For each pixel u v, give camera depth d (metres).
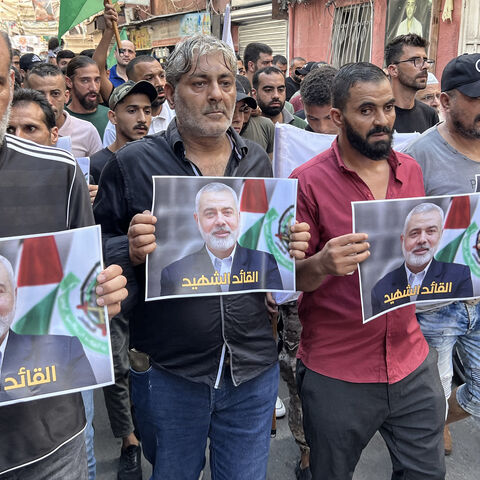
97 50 5.43
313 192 2.09
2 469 1.49
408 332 2.13
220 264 1.89
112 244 1.91
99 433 3.52
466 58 2.40
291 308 2.87
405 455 2.19
